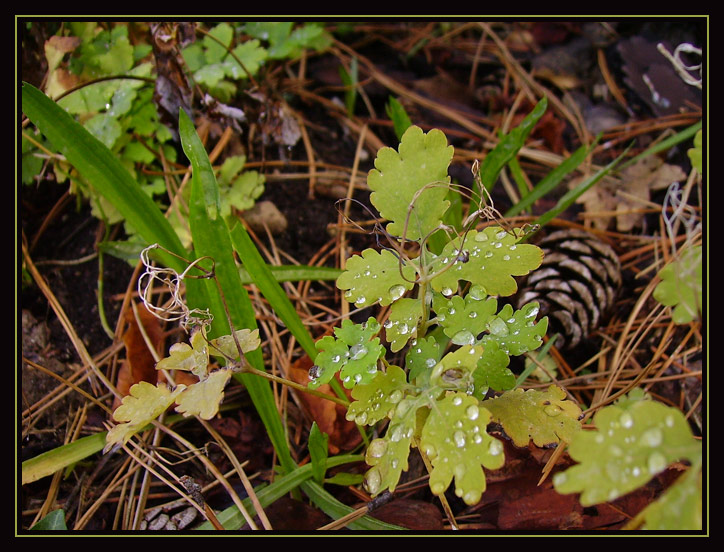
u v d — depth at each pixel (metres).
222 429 0.44
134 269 0.51
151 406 0.35
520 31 0.67
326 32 0.65
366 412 0.36
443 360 0.35
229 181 0.52
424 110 0.62
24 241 0.51
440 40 0.68
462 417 0.34
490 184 0.46
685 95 0.58
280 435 0.41
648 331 0.47
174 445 0.44
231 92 0.53
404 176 0.37
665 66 0.60
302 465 0.43
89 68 0.51
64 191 0.54
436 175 0.37
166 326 0.48
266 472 0.43
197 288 0.41
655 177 0.55
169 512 0.42
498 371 0.36
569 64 0.64
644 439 0.32
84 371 0.47
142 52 0.53
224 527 0.39
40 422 0.45
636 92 0.60
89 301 0.50
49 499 0.42
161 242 0.41
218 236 0.38
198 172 0.37
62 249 0.52
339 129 0.59
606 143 0.58
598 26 0.64
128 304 0.49
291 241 0.53
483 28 0.67
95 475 0.43
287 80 0.62
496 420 0.36
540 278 0.48
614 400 0.43
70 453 0.41
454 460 0.33
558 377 0.47
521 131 0.45
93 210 0.51
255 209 0.53
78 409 0.46
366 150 0.58
